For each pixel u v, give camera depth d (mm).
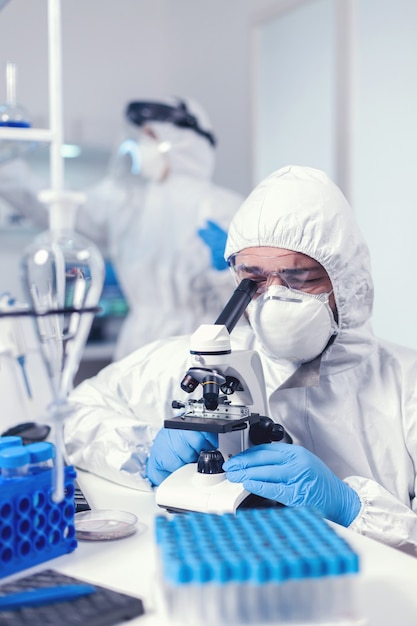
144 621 699
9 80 1731
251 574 619
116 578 806
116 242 3355
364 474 1319
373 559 869
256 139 3559
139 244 3229
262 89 3574
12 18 3510
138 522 1019
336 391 1344
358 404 1363
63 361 842
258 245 1246
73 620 672
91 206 3404
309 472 1065
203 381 1027
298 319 1236
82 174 3783
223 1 3703
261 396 1181
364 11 2924
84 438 1369
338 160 2984
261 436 1146
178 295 3129
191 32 3984
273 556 638
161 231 3156
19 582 771
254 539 689
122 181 3383
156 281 3178
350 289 1273
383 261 3057
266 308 1246
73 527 891
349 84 2928
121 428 1336
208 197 3102
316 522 746
